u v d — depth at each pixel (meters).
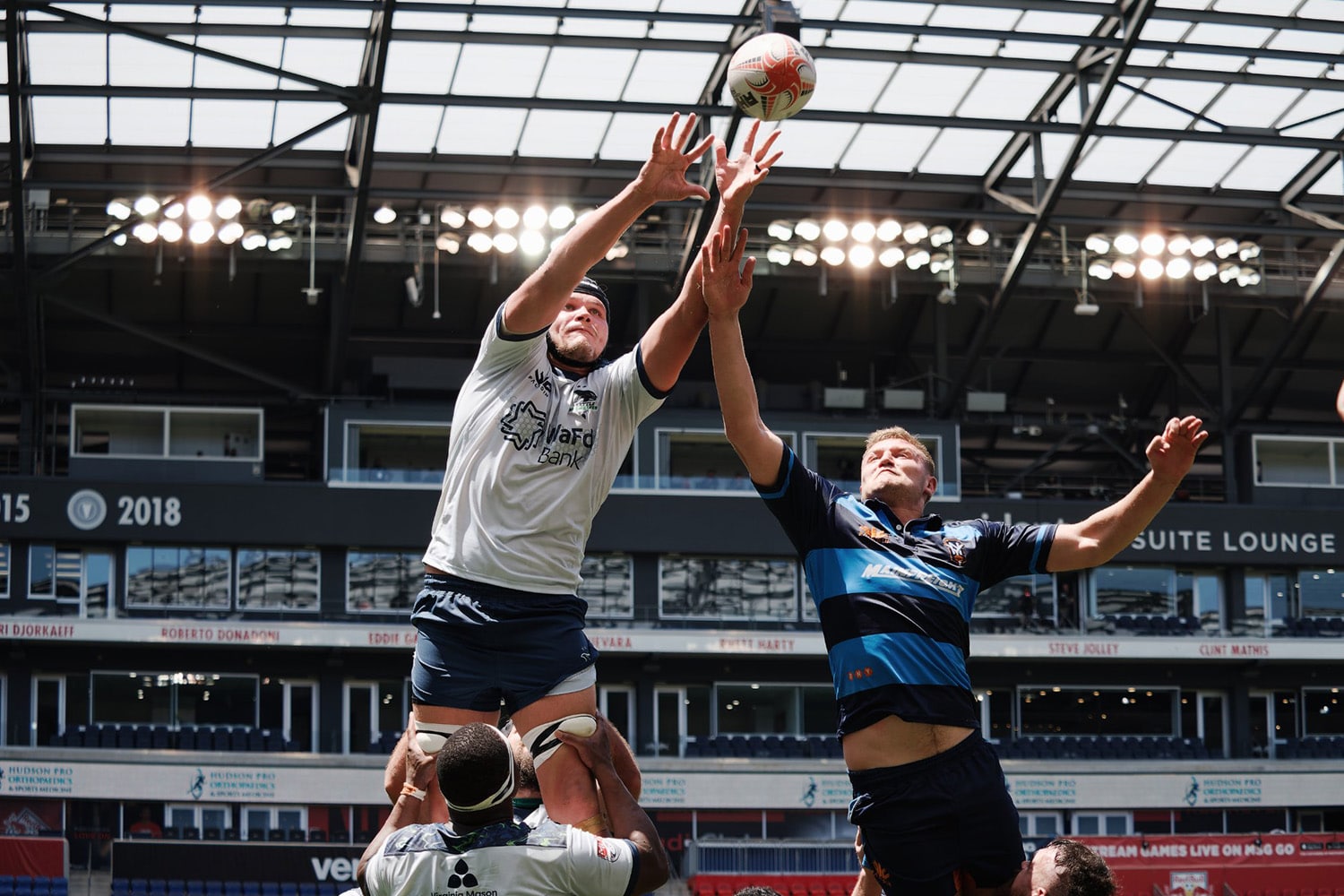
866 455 7.20
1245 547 55.00
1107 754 53.47
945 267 54.06
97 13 42.59
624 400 6.82
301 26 43.59
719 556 53.06
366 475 51.28
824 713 53.03
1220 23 45.53
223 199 48.59
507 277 55.66
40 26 42.91
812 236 52.38
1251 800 51.34
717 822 49.25
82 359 57.66
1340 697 56.38
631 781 6.78
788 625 52.78
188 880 38.91
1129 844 39.75
